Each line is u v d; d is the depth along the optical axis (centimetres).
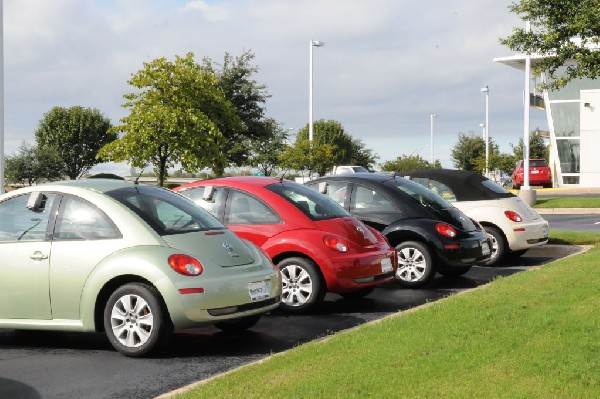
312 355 595
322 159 4275
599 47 2319
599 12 2070
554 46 2208
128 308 666
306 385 495
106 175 847
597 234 1546
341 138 7344
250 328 789
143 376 601
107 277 670
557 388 471
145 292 658
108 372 615
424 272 1035
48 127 7575
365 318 838
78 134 7581
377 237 918
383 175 1104
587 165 4322
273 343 719
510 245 1235
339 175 1104
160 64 3719
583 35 2177
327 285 849
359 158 7481
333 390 481
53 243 697
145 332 661
